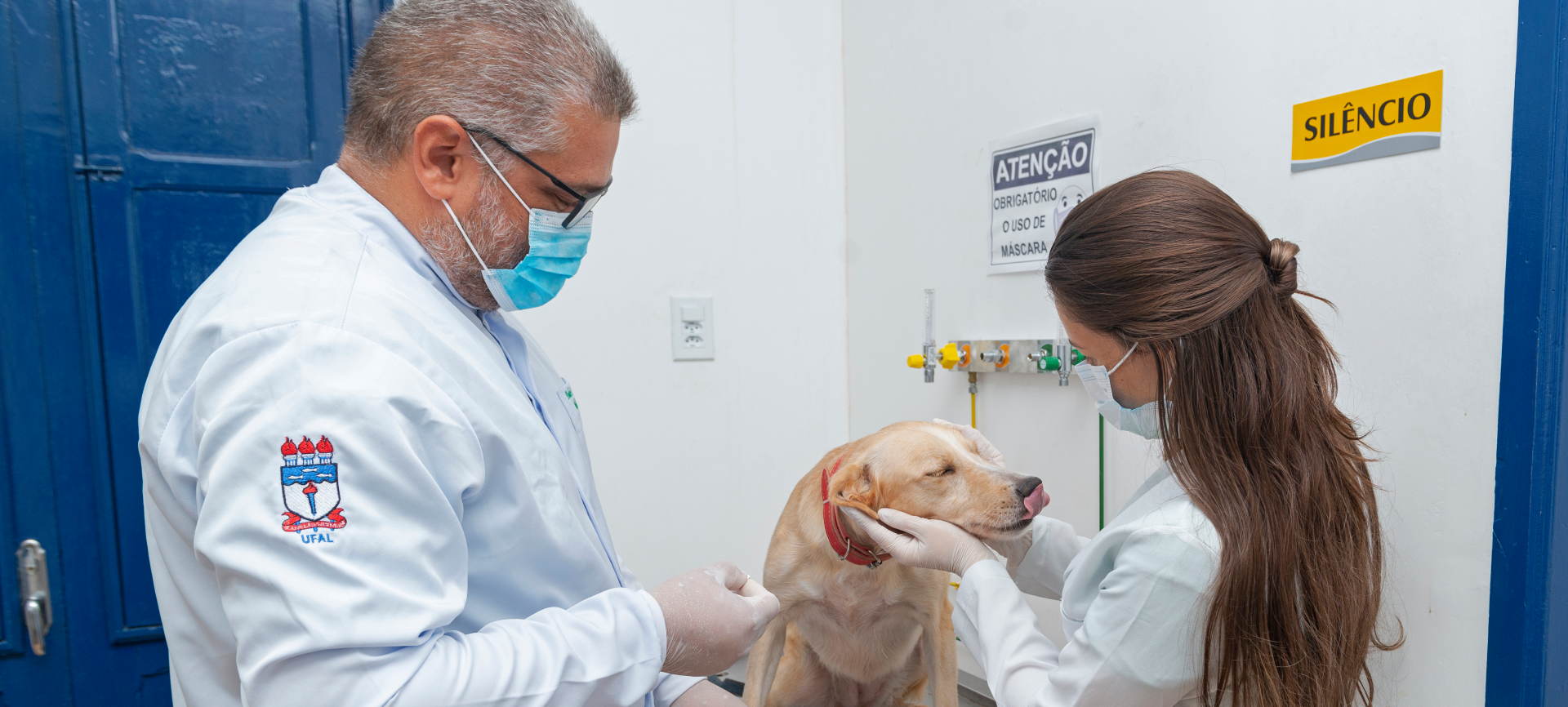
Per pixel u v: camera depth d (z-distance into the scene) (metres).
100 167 1.49
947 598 1.51
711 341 2.01
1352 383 1.08
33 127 1.44
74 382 1.49
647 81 1.91
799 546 1.47
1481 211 0.93
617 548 1.94
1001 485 1.20
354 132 0.78
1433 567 1.00
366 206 0.76
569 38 0.75
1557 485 0.88
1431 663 1.00
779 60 2.06
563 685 0.60
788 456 2.12
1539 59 0.86
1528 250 0.87
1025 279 1.60
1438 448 0.98
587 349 1.89
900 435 1.36
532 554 0.71
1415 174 1.00
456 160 0.74
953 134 1.78
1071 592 0.92
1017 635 0.91
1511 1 0.89
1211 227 0.80
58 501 1.48
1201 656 0.78
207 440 0.55
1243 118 1.21
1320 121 1.10
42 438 1.47
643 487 1.96
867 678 1.61
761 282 2.06
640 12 1.90
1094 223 0.85
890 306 2.01
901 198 1.96
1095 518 1.47
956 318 1.80
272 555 0.53
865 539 1.30
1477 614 0.95
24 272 1.45
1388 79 1.02
